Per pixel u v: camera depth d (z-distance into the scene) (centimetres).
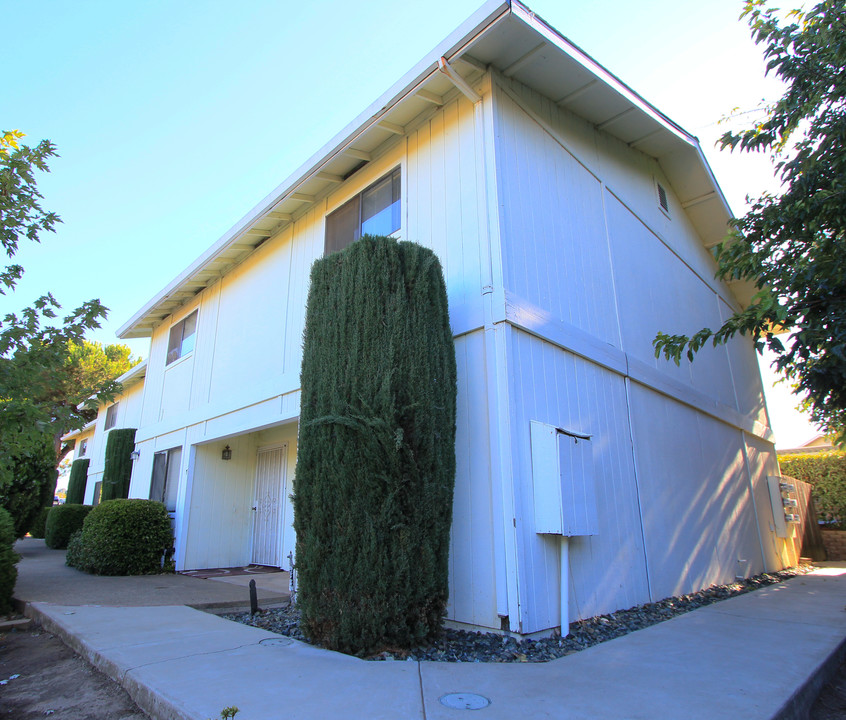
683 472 744
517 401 462
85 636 422
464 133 557
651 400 710
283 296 812
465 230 529
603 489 557
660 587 615
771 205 567
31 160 501
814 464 1363
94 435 2030
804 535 1195
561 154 646
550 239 577
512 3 482
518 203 537
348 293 450
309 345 463
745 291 1166
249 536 997
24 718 297
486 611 428
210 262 966
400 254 458
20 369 439
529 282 523
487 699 287
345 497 397
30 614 535
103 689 334
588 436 492
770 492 1051
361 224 682
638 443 648
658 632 462
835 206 520
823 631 466
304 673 327
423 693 294
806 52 554
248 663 348
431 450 411
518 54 548
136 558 848
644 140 809
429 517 401
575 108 683
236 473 1005
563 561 443
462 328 505
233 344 924
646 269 795
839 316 480
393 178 645
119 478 1269
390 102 577
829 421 913
